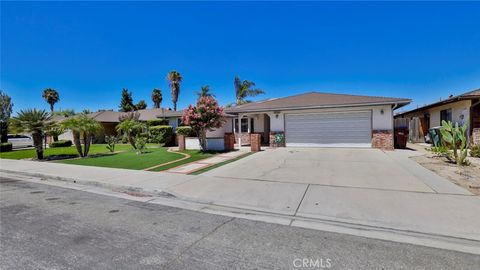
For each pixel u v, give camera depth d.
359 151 13.05
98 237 3.70
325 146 15.33
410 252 3.12
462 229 3.70
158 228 4.04
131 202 5.62
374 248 3.25
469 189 5.70
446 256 3.02
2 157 15.30
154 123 24.58
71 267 2.85
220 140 14.94
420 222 3.98
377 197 5.28
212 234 3.78
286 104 16.23
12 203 5.61
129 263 2.93
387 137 13.93
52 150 18.81
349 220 4.21
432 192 5.52
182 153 14.13
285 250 3.23
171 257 3.07
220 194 5.90
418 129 19.95
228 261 2.96
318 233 3.78
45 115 14.15
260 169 8.73
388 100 13.70
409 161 9.69
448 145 11.78
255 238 3.62
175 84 37.91
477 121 13.62
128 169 9.40
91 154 15.12
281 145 16.22
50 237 3.71
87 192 6.62
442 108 17.20
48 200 5.84
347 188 6.05
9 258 3.08
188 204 5.43
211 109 13.71
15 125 13.43
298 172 8.05
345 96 16.80
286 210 4.79
